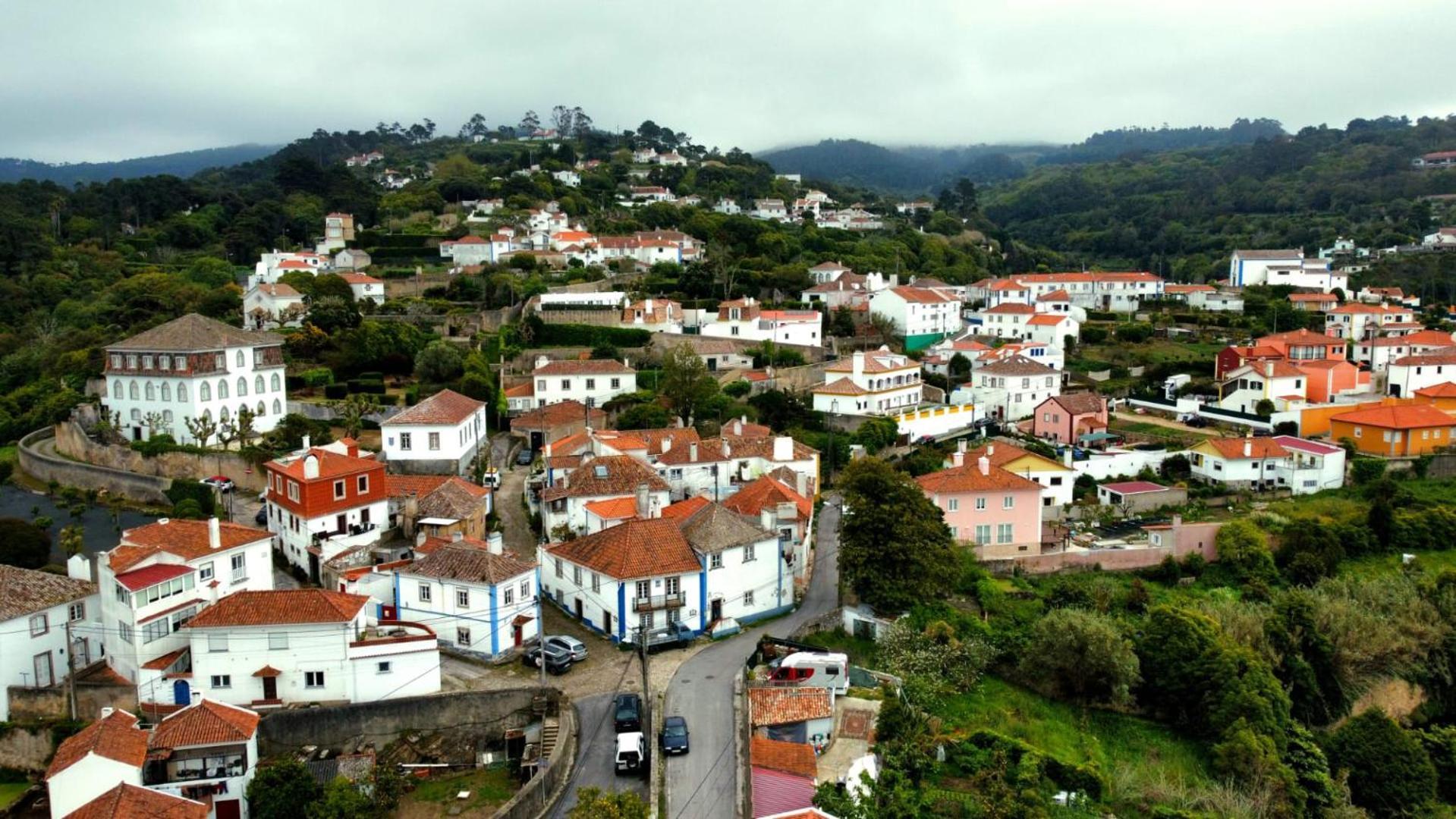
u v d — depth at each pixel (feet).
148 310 460.96
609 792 160.45
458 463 315.17
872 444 363.15
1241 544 290.56
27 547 246.68
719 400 383.45
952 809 177.17
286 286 481.05
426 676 198.90
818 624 239.09
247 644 195.21
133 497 307.37
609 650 220.43
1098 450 366.84
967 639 236.02
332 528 253.24
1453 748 237.04
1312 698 244.22
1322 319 572.92
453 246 610.65
